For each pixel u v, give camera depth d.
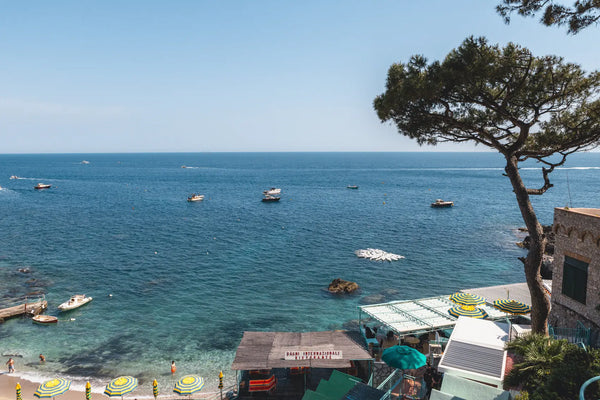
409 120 21.11
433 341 25.58
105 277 54.28
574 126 19.12
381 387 21.38
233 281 53.38
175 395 27.75
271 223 95.69
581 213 22.06
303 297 47.84
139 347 35.09
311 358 23.50
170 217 103.38
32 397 27.16
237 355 24.02
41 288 49.56
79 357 33.25
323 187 189.00
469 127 20.19
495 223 96.44
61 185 193.00
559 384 12.68
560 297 24.00
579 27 14.91
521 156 20.78
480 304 27.92
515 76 17.98
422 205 128.25
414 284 52.94
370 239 78.81
